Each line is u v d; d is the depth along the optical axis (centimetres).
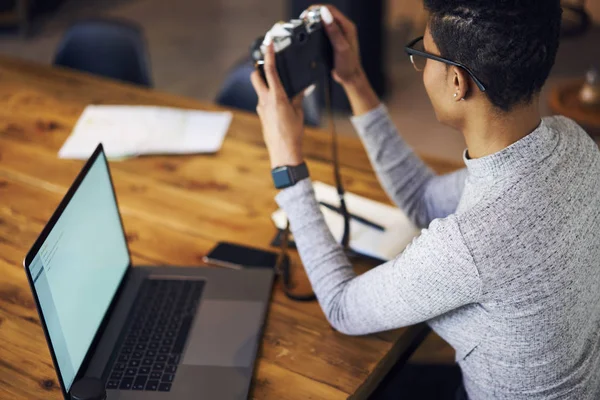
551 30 103
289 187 136
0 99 226
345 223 157
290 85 148
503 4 101
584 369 119
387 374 144
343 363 133
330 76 160
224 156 197
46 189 183
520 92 106
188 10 550
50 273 111
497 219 107
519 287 108
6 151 198
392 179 161
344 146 203
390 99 409
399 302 117
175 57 471
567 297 110
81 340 123
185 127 209
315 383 129
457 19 105
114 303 141
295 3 377
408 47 117
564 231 108
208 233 167
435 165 196
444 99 114
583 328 116
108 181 139
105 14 539
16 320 142
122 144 200
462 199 118
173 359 130
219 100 241
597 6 474
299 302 147
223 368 129
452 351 173
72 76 243
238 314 142
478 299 111
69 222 120
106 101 226
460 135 374
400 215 168
